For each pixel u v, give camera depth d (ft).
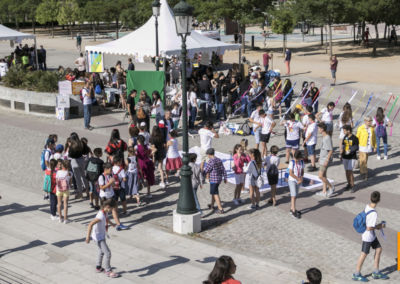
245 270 33.50
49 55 163.73
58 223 42.06
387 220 41.57
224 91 75.82
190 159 42.42
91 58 107.45
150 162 47.03
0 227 41.22
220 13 153.58
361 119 76.64
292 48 171.73
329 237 38.70
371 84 106.22
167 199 47.55
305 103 70.95
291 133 53.88
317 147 62.64
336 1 135.03
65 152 47.67
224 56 153.89
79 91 80.79
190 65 93.81
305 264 34.42
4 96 86.53
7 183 52.42
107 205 32.04
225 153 60.44
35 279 32.22
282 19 150.61
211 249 37.04
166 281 31.89
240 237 39.17
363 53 153.79
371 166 55.72
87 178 43.86
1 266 34.12
